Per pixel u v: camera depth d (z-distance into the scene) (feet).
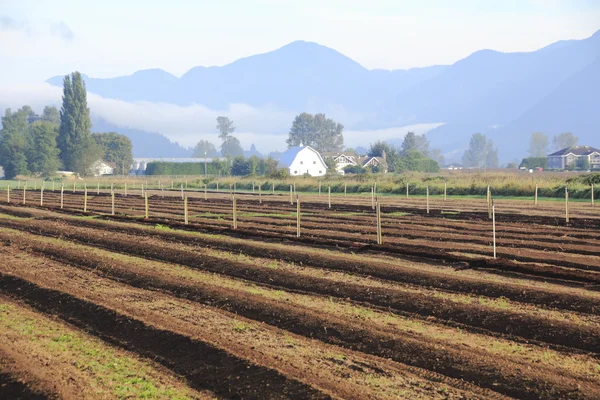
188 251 76.59
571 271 63.77
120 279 64.95
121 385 37.29
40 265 71.61
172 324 47.60
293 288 60.59
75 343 44.98
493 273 65.41
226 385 37.45
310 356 41.14
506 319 47.60
